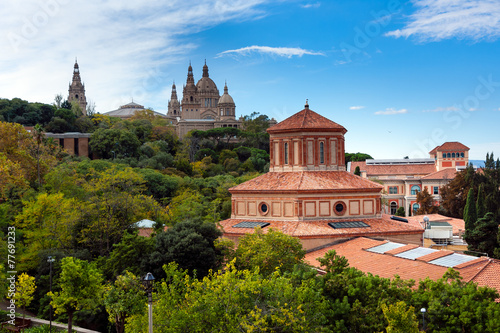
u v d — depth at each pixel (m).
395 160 171.88
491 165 119.00
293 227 58.56
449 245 80.69
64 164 107.44
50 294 42.94
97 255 66.50
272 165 68.56
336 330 33.09
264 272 45.84
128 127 191.12
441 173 149.88
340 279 35.78
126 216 70.19
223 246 51.16
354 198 62.34
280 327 32.25
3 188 71.69
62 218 66.12
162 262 48.47
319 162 65.50
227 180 130.12
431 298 33.25
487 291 32.81
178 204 99.06
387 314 29.73
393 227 60.94
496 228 67.38
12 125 98.00
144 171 118.12
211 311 31.70
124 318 42.81
